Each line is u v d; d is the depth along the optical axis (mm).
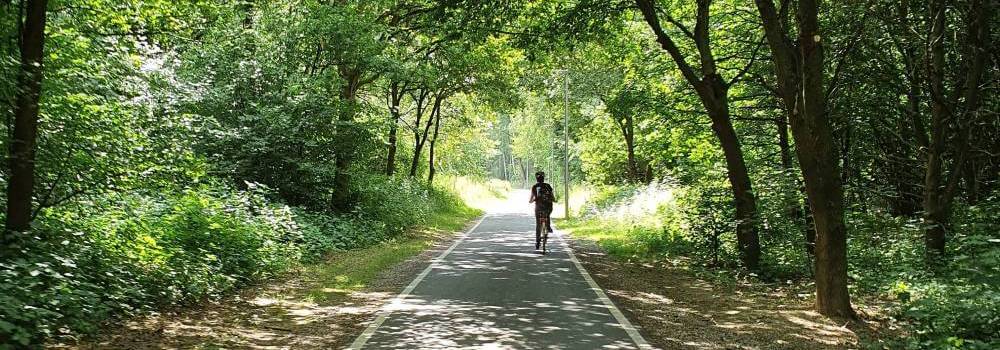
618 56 17469
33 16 6773
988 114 9898
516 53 22641
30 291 5938
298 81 14914
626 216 23000
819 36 7590
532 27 14047
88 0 9617
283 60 15297
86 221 8289
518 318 7824
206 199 10898
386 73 17531
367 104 17484
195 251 9523
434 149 37031
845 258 8094
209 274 9008
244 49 14898
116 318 6961
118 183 8930
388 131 17406
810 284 10227
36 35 6812
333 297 9281
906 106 12203
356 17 15695
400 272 12039
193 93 12812
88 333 6281
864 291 9406
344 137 15742
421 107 30891
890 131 12477
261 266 10695
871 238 11883
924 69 10406
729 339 6879
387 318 7789
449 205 32812
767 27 8070
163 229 9344
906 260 9641
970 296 6598
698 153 17656
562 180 57875
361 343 6539
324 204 16891
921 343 6258
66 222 7910
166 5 11922
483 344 6488
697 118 16469
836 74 9352
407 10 19891
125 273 7562
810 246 12359
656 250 15188
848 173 13703
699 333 7160
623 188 31562
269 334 6961
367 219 18438
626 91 17500
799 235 12641
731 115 13906
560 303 8891
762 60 12969
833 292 8086
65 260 6762
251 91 14586
